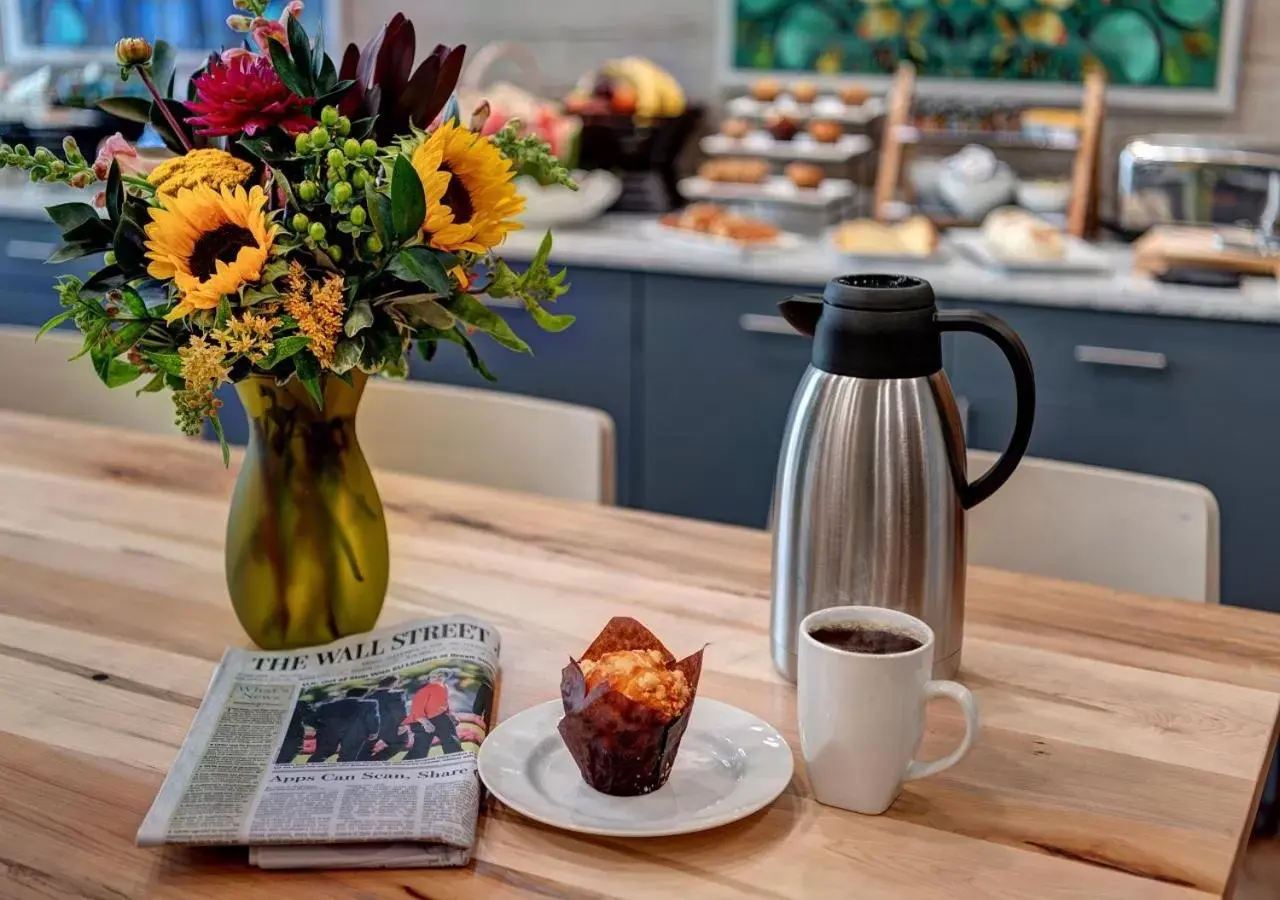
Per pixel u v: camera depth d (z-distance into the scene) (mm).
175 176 912
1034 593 1219
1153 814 854
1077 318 2273
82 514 1397
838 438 983
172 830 792
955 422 1011
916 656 819
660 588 1219
